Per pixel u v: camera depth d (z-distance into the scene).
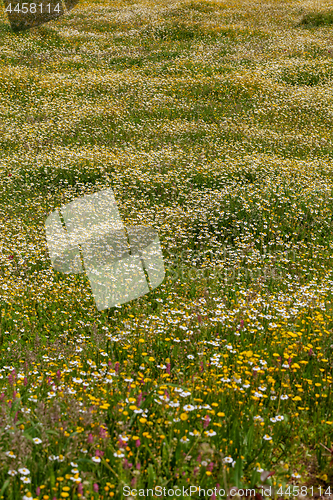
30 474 2.86
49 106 17.75
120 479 2.83
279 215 10.23
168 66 22.94
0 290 7.00
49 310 6.66
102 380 4.16
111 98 18.86
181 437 3.30
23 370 4.60
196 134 15.36
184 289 7.14
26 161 13.09
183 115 17.25
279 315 5.79
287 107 17.84
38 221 9.82
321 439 3.69
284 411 3.90
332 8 33.09
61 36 28.22
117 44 27.47
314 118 17.16
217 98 18.91
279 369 4.31
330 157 13.93
